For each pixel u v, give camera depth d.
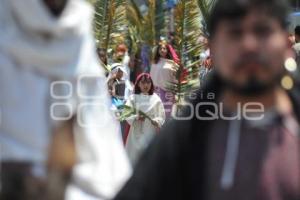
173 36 17.12
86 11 4.61
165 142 4.18
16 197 4.48
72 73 4.53
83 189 4.69
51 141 4.54
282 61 4.06
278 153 3.94
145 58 19.31
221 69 4.07
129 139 13.41
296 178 3.89
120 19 16.67
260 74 4.00
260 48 3.99
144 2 21.23
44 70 4.47
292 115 4.07
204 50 15.80
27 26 4.41
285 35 4.08
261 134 4.00
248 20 4.00
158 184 4.15
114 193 4.73
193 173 4.09
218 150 4.05
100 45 16.33
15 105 4.45
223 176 3.99
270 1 4.01
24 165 4.47
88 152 4.71
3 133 4.48
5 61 4.43
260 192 3.90
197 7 15.48
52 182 4.53
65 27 4.45
